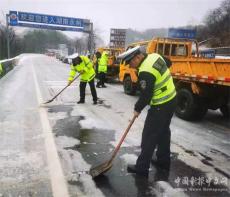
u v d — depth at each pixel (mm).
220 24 40500
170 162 4246
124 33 35094
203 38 39500
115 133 5586
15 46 52094
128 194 3389
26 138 5145
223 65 5676
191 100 6652
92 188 3486
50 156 4355
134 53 3605
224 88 6164
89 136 5355
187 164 4246
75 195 3318
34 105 7973
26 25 32875
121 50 15516
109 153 4551
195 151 4785
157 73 3553
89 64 8250
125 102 8969
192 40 9805
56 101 8656
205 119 7121
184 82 6953
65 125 6020
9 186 3469
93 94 8461
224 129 6230
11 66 22000
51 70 22203
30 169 3914
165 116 3719
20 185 3498
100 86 13055
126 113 7348
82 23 34406
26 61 38688
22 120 6328
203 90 6457
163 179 3771
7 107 7625
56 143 4922
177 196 3379
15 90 10625
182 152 4719
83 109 7645
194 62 6570
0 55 40281
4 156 4320
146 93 3516
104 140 5160
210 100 6719
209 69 6094
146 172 3852
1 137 5172
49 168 3957
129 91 10539
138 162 3840
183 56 9742
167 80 3684
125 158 4371
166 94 3674
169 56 9562
